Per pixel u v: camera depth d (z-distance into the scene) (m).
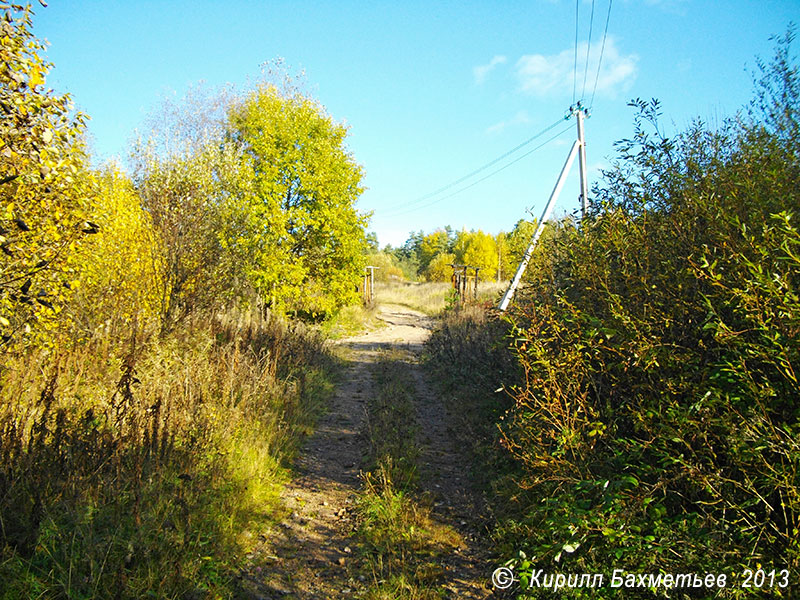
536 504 4.51
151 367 6.55
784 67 4.70
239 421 6.30
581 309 5.04
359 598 3.62
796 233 2.97
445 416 8.45
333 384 10.82
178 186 10.05
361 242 19.50
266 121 17.25
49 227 4.97
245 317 12.83
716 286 3.54
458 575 3.95
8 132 4.01
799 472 2.89
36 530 3.41
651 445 3.73
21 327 5.22
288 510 5.03
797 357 2.98
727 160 4.78
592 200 6.00
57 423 4.34
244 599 3.52
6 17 4.07
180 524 3.98
